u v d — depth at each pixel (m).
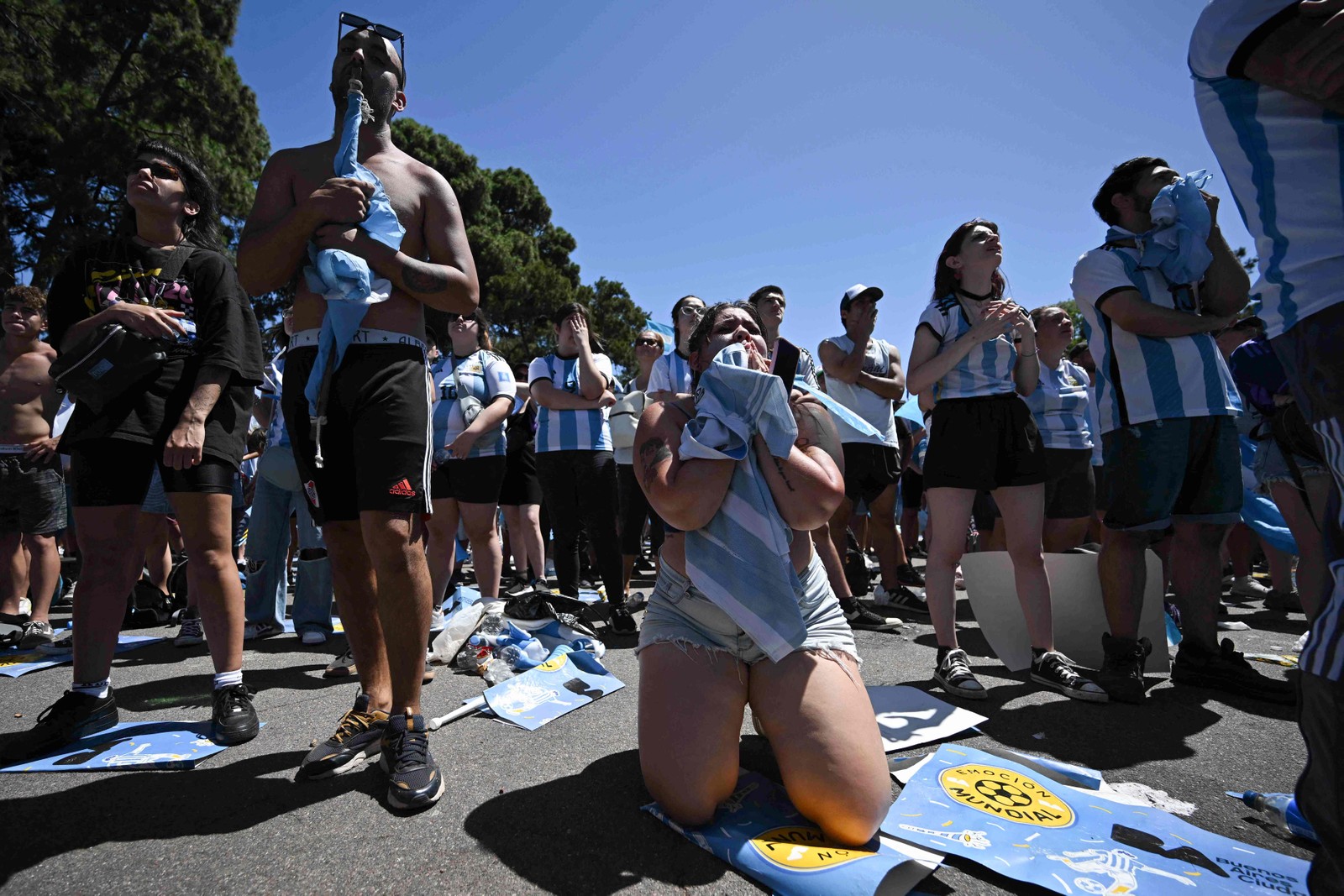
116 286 2.31
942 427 2.86
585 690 2.70
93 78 16.03
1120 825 1.61
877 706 2.45
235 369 2.32
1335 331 1.04
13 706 2.63
